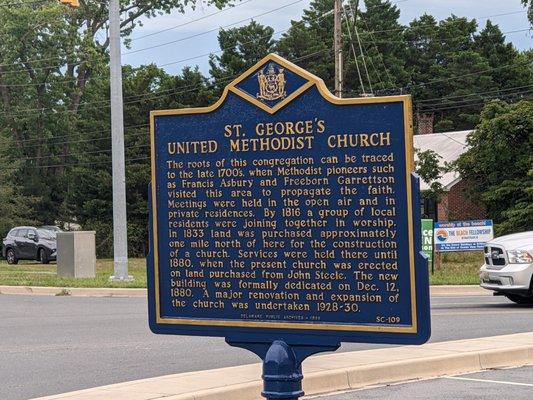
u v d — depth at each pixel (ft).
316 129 22.70
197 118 24.13
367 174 22.16
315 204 22.70
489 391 32.55
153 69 200.54
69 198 213.05
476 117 225.76
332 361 35.63
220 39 211.41
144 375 35.83
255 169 23.40
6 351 42.93
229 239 23.68
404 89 223.92
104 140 198.29
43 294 77.30
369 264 22.07
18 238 141.08
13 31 214.48
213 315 23.89
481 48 249.55
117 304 66.18
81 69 224.94
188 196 24.22
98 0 187.62
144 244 189.78
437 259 96.43
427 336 21.33
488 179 134.72
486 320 52.49
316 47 212.64
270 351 22.57
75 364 38.86
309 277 22.72
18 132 222.48
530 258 58.34
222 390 29.58
